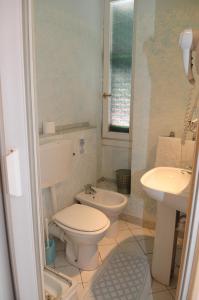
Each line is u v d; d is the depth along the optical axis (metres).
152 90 2.05
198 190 0.69
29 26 0.69
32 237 0.87
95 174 2.61
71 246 1.85
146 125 2.14
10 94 0.74
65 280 1.37
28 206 0.83
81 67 2.31
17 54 0.69
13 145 0.78
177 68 1.92
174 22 1.86
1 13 0.67
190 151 1.91
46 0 1.82
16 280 0.96
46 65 1.89
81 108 2.40
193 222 0.72
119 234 2.25
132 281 1.69
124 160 2.68
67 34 2.08
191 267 0.76
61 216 1.78
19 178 0.80
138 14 1.97
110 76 2.56
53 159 1.72
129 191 2.48
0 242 0.91
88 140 2.37
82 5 2.21
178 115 1.99
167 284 1.65
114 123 2.68
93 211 1.87
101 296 1.56
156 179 1.67
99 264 1.85
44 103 1.92
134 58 2.28
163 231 1.60
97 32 2.46
